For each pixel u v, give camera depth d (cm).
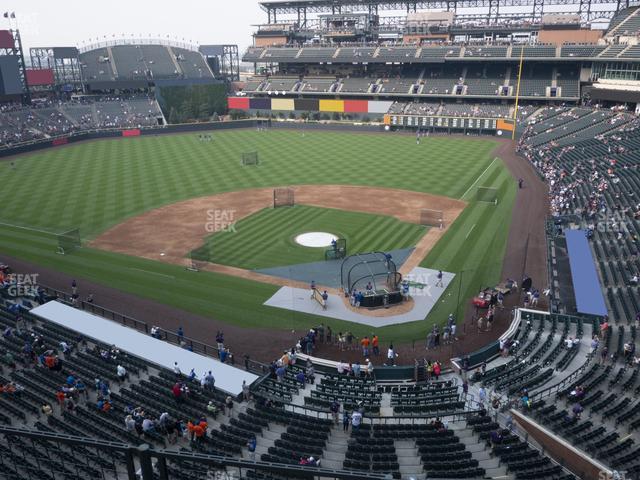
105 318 3731
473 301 3859
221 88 13462
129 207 6103
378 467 2064
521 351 3228
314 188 6844
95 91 13638
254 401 2716
